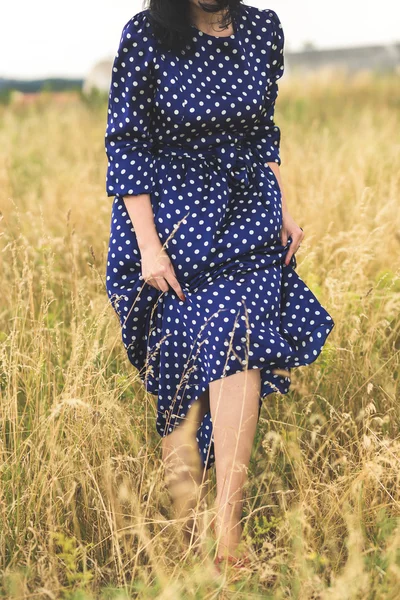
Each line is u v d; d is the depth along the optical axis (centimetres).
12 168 734
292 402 304
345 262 384
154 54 245
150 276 249
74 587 218
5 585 221
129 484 254
